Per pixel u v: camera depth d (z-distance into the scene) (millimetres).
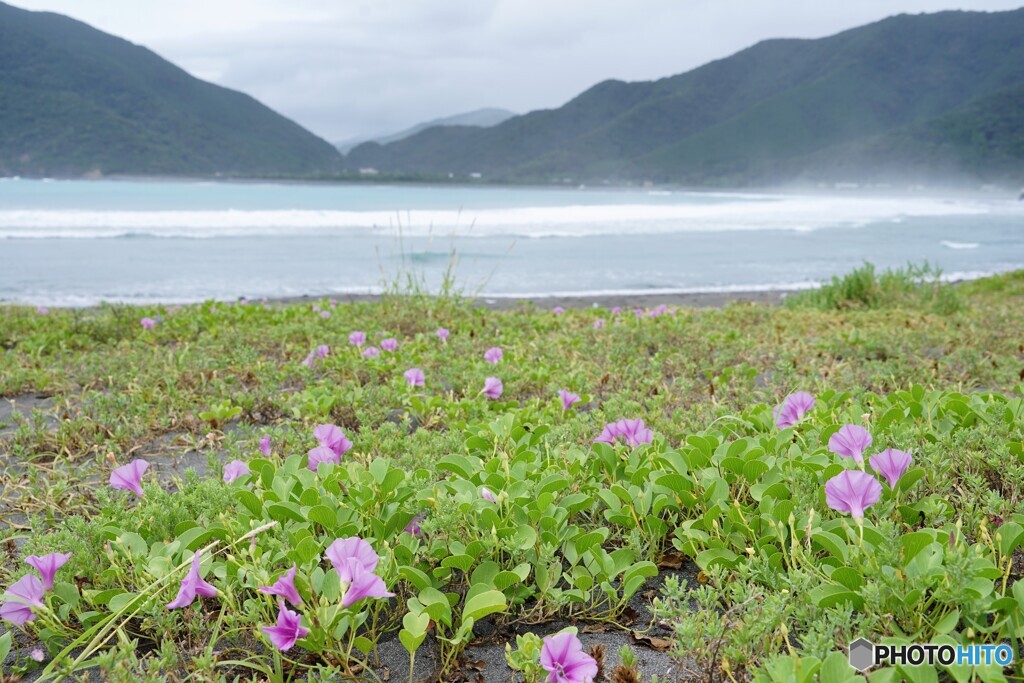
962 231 40625
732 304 11227
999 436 3193
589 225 38500
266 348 7023
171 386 5379
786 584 2160
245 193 80250
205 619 2291
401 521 2637
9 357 6660
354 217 38844
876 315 9602
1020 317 8484
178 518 2693
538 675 1978
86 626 2309
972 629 1869
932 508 2504
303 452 4027
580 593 2410
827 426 3422
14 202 51344
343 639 2297
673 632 2350
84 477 3875
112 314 8586
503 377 5457
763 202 89375
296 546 2240
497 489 2891
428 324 8109
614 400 4523
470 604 2104
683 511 2980
